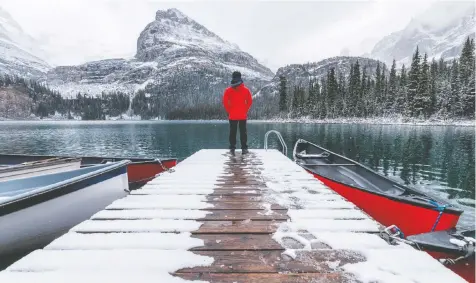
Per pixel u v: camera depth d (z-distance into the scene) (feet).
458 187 34.81
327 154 26.76
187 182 13.51
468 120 168.96
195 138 121.80
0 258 9.52
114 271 5.63
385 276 5.38
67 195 12.21
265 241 7.00
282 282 5.26
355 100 242.58
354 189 16.79
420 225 13.52
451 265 9.24
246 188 12.37
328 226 7.88
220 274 5.56
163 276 5.49
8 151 81.00
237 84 22.68
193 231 7.57
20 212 10.07
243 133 23.77
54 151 80.69
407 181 38.04
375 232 7.56
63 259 6.01
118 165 16.10
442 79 198.80
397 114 208.64
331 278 5.37
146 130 198.80
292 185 12.92
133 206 9.64
